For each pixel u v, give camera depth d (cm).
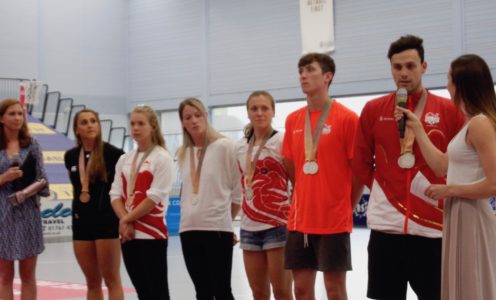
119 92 2158
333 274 404
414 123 345
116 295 509
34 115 1959
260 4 1852
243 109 1931
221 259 467
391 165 366
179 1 2038
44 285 838
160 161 475
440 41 1534
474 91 323
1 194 518
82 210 508
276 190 453
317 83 412
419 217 356
